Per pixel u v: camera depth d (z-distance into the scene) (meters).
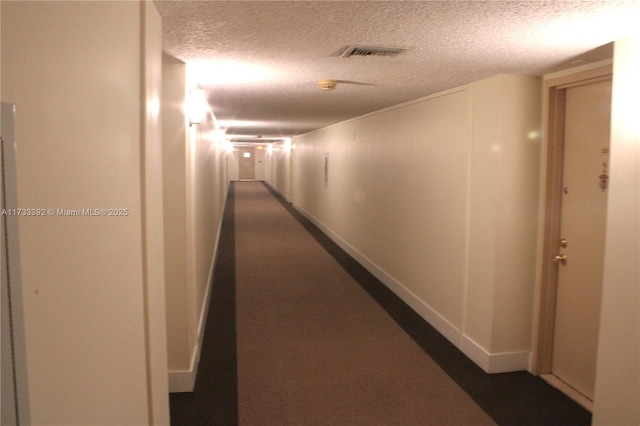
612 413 2.17
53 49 0.90
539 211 3.21
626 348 2.09
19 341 0.75
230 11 1.79
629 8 1.71
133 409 1.39
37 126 0.85
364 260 6.45
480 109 3.34
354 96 4.30
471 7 1.73
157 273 1.70
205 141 4.63
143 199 1.50
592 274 2.90
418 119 4.47
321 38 2.20
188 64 2.87
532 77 3.13
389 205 5.38
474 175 3.45
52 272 0.89
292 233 9.41
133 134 1.40
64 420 0.94
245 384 3.16
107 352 1.17
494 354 3.30
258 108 5.45
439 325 4.09
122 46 1.29
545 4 1.68
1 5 0.74
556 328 3.24
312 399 2.96
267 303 4.92
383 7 1.74
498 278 3.25
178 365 3.05
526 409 2.85
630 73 2.06
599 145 2.81
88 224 1.05
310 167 11.00
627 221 2.08
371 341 3.91
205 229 4.64
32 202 0.82
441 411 2.82
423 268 4.45
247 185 23.52
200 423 2.68
